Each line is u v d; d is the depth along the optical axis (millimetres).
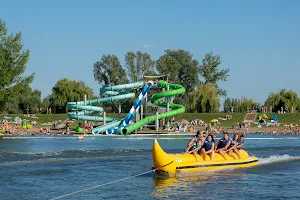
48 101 143000
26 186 21891
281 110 121938
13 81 75000
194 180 23328
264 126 98375
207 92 119875
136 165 29953
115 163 31016
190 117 109812
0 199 19062
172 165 24438
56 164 30266
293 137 71250
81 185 22188
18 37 74375
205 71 152000
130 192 20453
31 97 138000
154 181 23125
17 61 74500
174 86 83438
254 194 19969
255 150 43312
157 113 77438
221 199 19000
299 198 19219
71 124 99750
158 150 24375
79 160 32750
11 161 31719
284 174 25406
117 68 141000
